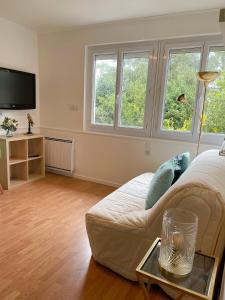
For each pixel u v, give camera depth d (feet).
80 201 10.00
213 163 5.90
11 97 11.48
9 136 11.09
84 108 12.15
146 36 10.02
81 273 5.84
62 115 12.82
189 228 3.60
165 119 10.39
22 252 6.53
